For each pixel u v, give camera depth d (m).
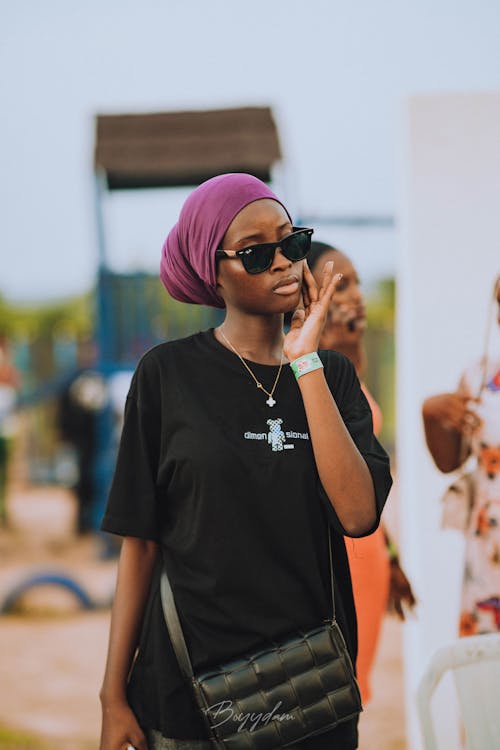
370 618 3.17
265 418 2.26
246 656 2.23
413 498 3.63
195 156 11.36
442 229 3.57
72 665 7.00
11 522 14.48
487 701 2.40
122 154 11.52
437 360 3.59
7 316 30.69
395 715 5.62
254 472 2.20
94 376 13.41
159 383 2.33
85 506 13.37
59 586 8.83
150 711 2.31
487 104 3.54
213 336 2.39
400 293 3.77
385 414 17.98
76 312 30.81
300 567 2.22
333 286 2.29
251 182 2.29
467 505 3.57
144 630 2.38
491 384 3.55
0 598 9.49
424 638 3.58
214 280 2.32
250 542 2.21
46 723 5.68
